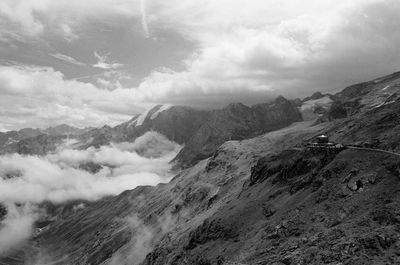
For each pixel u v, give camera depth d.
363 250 123.69
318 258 131.00
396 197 140.38
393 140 178.50
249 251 170.38
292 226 163.25
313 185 181.50
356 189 157.50
